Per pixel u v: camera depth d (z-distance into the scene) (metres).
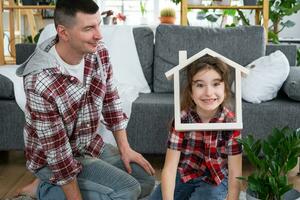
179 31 2.46
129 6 4.80
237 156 1.34
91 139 1.55
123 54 2.47
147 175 1.63
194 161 1.41
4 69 2.22
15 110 2.08
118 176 1.46
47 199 1.49
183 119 1.34
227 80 1.29
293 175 2.09
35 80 1.31
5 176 2.06
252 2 2.97
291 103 2.05
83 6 1.28
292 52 2.52
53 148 1.34
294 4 3.21
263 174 1.25
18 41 3.71
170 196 1.33
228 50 2.40
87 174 1.46
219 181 1.41
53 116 1.33
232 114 1.33
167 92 2.45
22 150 2.27
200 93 1.28
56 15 1.32
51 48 1.41
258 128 2.03
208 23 4.30
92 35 1.31
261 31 2.42
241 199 1.60
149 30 2.54
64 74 1.34
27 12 3.70
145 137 2.08
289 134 1.27
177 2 3.37
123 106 2.06
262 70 2.10
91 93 1.46
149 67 2.51
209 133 1.34
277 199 1.23
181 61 1.27
